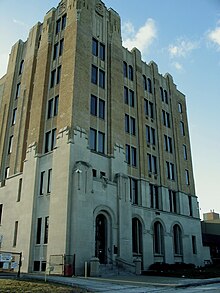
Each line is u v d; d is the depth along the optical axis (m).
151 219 32.06
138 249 29.61
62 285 15.20
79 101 27.41
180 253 34.91
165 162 37.72
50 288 13.72
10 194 30.36
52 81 31.20
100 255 24.88
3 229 29.41
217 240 47.28
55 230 23.31
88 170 24.95
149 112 38.12
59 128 26.91
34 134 29.36
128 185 28.67
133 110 35.44
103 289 14.56
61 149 25.61
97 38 32.91
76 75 28.05
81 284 15.93
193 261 36.03
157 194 35.09
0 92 40.41
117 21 36.59
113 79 32.56
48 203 25.39
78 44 29.62
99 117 29.66
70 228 22.77
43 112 29.84
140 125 35.31
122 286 15.88
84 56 29.88
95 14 33.78
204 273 24.09
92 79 30.47
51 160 26.73
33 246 24.97
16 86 37.16
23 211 26.98
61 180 24.48
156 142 37.50
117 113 31.53
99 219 25.86
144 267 29.08
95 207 24.94
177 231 35.88
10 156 33.03
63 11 33.75
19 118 33.72
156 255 31.27
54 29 33.94
